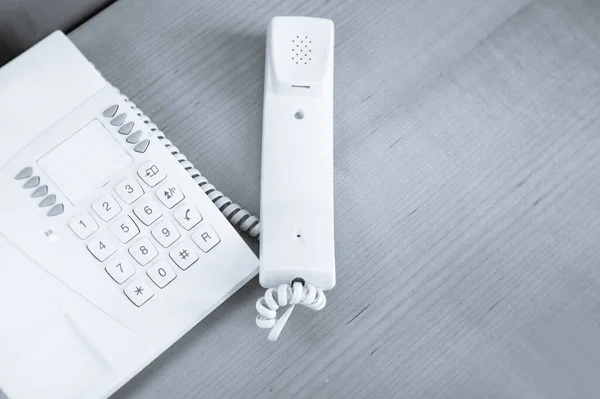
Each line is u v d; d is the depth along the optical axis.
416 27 0.57
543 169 0.53
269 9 0.58
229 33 0.57
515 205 0.52
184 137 0.54
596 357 0.48
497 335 0.49
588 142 0.54
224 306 0.49
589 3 0.58
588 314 0.49
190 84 0.55
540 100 0.55
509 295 0.50
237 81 0.56
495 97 0.55
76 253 0.46
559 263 0.50
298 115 0.50
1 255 0.45
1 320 0.44
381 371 0.48
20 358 0.44
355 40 0.57
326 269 0.45
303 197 0.47
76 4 0.57
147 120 0.51
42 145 0.48
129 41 0.56
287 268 0.45
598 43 0.57
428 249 0.51
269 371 0.48
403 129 0.54
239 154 0.53
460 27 0.57
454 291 0.50
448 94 0.55
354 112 0.54
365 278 0.50
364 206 0.52
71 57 0.50
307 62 0.50
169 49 0.56
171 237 0.47
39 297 0.45
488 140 0.54
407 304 0.49
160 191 0.47
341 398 0.47
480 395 0.47
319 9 0.58
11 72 0.49
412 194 0.52
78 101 0.49
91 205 0.47
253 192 0.52
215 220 0.47
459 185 0.52
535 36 0.57
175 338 0.46
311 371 0.48
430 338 0.49
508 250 0.51
